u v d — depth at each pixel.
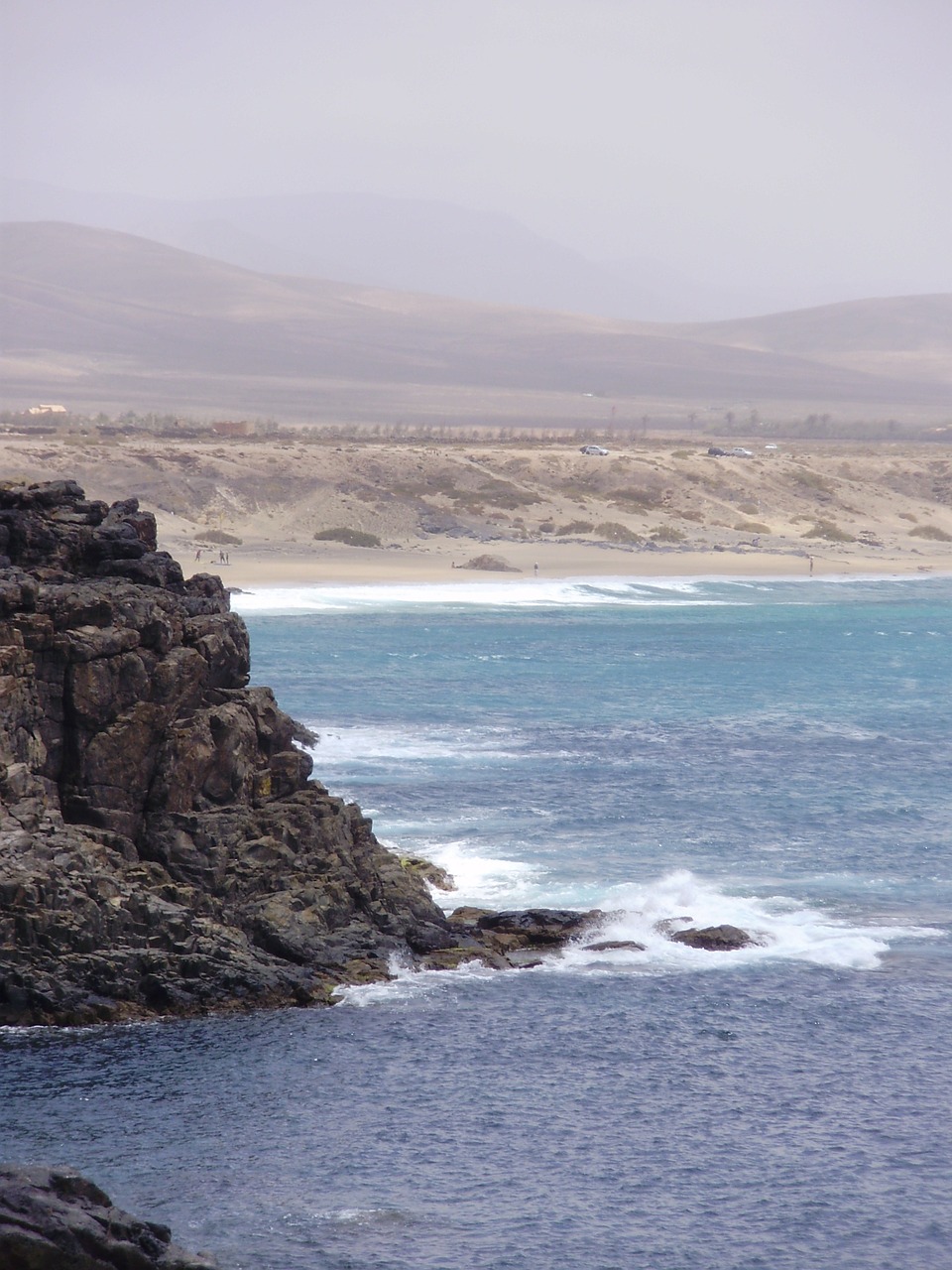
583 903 97.00
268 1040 75.94
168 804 86.88
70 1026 75.56
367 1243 58.97
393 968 84.94
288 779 93.00
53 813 82.38
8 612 84.81
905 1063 76.56
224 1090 70.56
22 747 83.50
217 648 92.88
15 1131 66.06
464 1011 80.69
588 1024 79.75
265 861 87.06
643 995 83.56
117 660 86.19
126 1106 68.69
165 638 89.00
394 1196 62.62
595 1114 70.25
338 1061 74.25
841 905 99.62
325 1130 67.62
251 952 81.69
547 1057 75.88
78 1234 50.78
